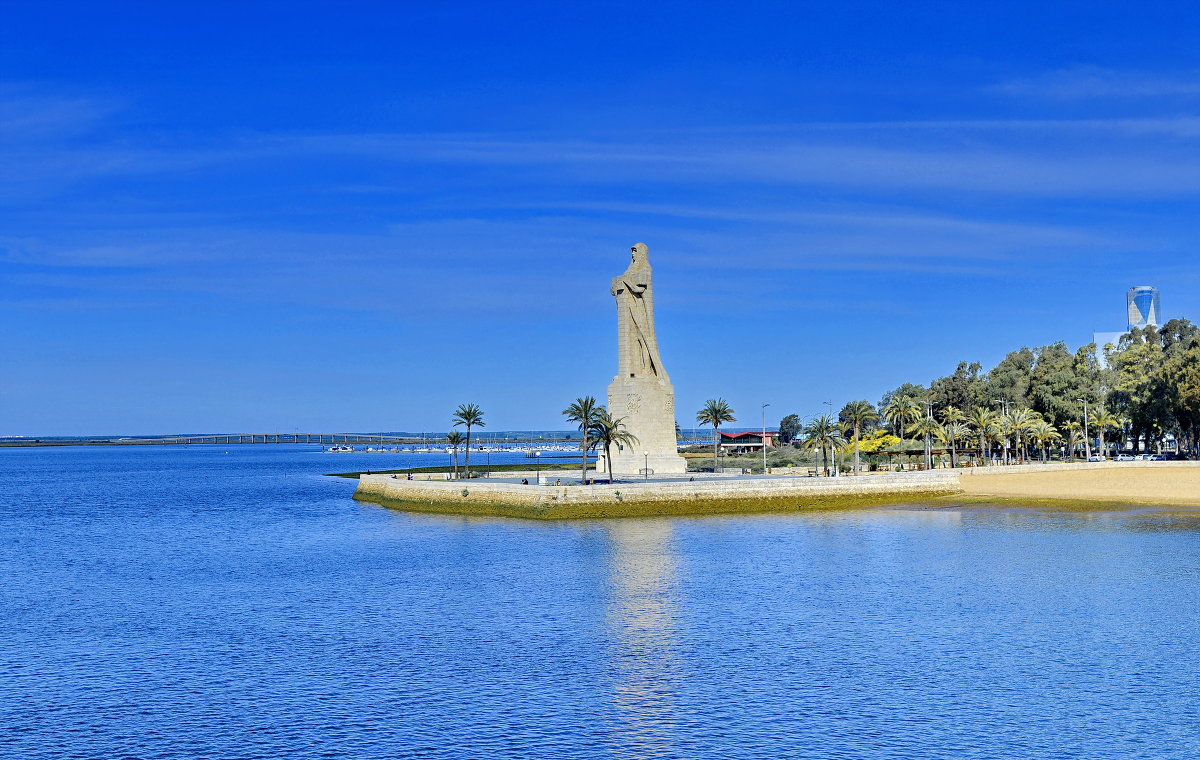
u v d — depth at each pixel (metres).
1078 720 43.84
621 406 156.00
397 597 72.81
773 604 68.00
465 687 49.66
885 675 50.66
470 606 69.00
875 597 69.88
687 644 57.31
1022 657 53.59
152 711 46.78
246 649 58.03
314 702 47.69
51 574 88.94
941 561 85.19
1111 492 145.50
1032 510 127.81
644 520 118.94
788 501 129.88
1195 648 55.09
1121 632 58.78
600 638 59.09
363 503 163.12
